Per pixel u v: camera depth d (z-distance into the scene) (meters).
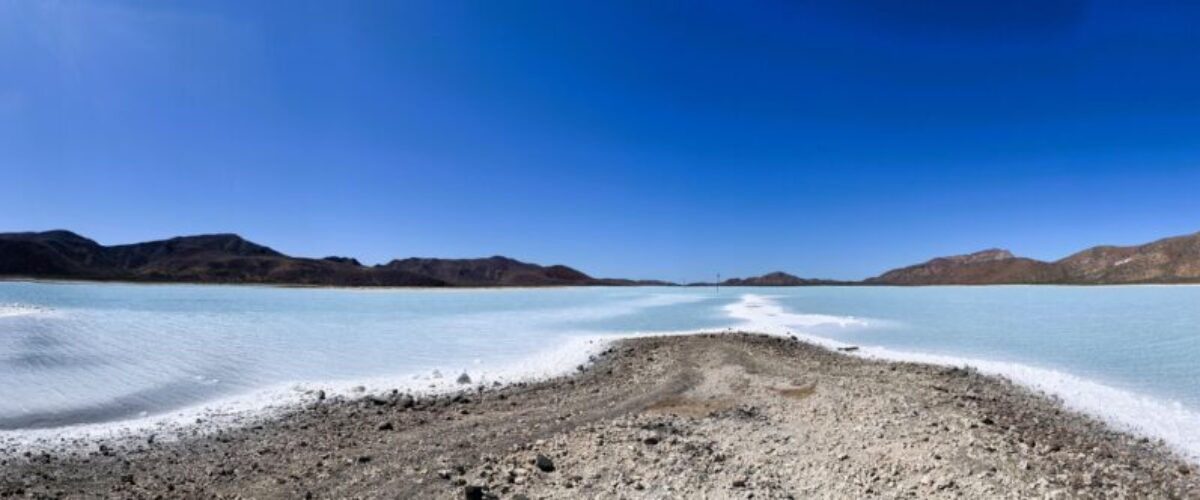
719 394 12.76
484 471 7.64
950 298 59.44
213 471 7.89
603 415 11.03
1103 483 7.23
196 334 23.92
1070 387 14.43
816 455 8.11
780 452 8.29
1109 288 83.19
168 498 6.95
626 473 7.48
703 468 7.64
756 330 27.50
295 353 19.52
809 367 16.53
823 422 9.88
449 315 37.31
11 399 12.13
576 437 9.09
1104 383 14.91
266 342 22.03
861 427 9.37
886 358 19.06
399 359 18.80
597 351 20.80
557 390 13.87
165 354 18.42
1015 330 27.17
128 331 24.28
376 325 29.98
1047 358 18.84
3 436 9.48
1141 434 10.66
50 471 7.91
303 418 10.94
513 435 9.55
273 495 7.00
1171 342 22.33
